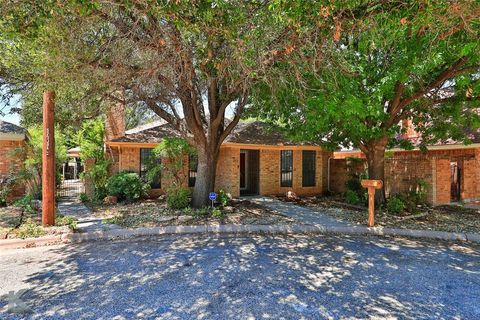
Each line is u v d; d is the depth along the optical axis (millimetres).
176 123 10047
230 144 13477
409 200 10648
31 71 6973
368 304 3812
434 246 6617
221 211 9750
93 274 4762
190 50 5949
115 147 14281
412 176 12203
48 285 4340
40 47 5516
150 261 5383
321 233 7742
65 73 6188
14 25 4641
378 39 5707
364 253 5984
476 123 9242
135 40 6031
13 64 6727
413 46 6793
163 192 13859
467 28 4789
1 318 3418
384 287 4340
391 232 7746
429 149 12578
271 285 4367
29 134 13578
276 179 15242
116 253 5855
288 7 4207
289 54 5602
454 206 11352
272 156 15148
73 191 16484
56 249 6137
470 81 8258
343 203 12188
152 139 13945
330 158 16453
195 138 10109
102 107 10133
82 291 4141
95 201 12180
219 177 14578
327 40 5375
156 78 7234
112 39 6055
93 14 5195
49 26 4805
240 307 3697
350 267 5156
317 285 4387
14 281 4480
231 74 6398
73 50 5824
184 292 4113
